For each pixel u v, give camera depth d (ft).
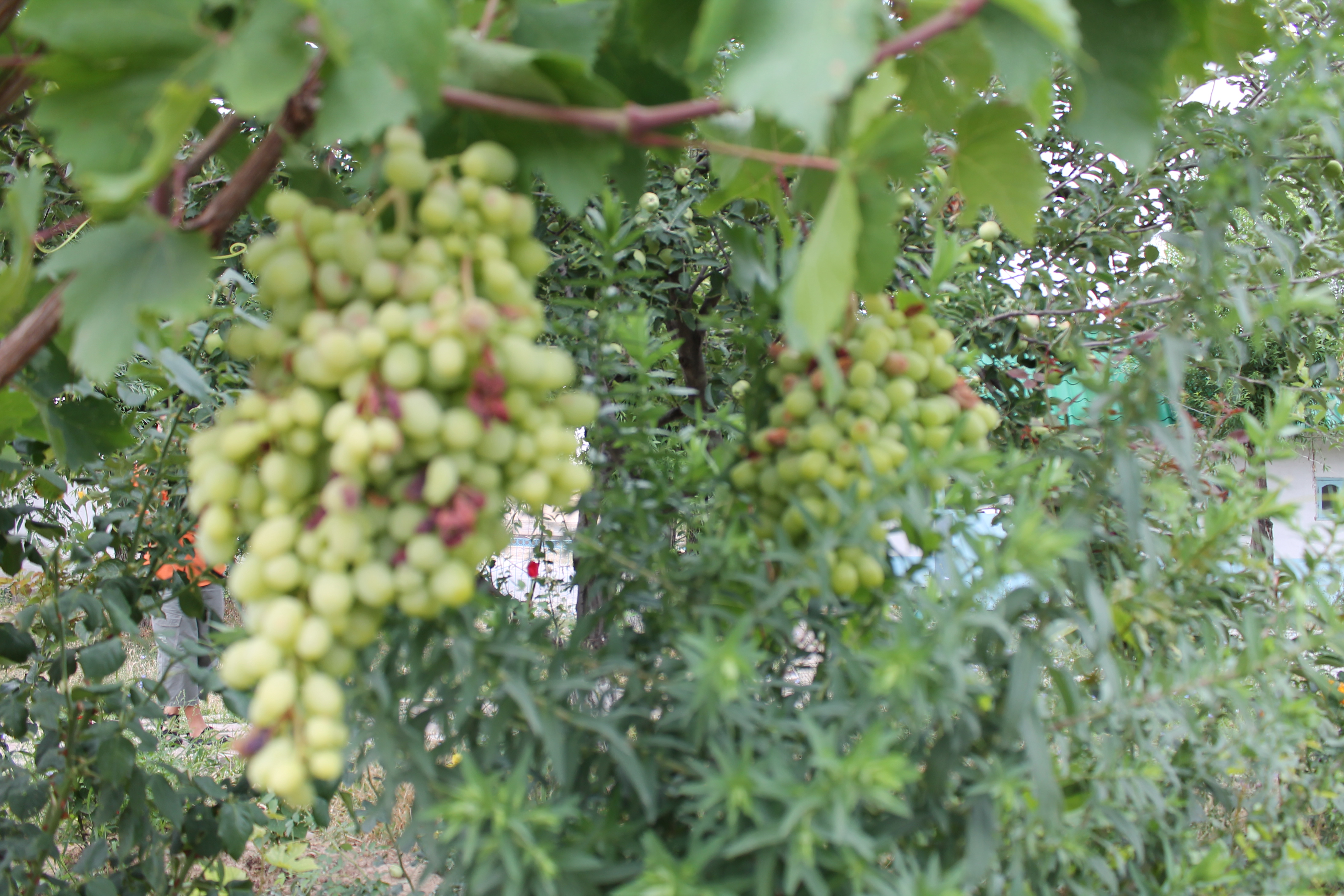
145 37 2.80
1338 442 7.38
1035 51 3.13
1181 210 7.92
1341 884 4.99
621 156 3.32
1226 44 3.98
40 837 5.04
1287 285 4.14
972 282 7.50
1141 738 3.56
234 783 6.15
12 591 7.57
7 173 8.01
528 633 3.74
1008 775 3.13
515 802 2.88
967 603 2.95
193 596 6.04
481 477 2.84
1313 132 5.65
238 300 6.66
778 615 3.46
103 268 2.89
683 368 9.45
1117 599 3.93
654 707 3.78
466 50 3.01
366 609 2.81
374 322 2.70
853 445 3.34
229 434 2.81
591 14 3.61
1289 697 3.67
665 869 2.81
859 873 2.91
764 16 2.51
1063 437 6.52
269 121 3.20
